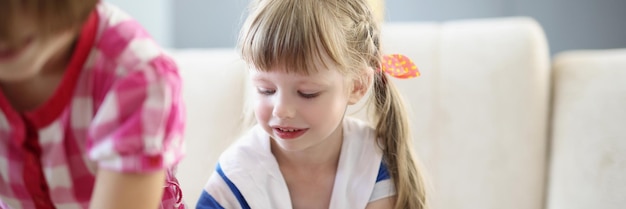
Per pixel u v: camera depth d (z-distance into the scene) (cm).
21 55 96
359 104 167
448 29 188
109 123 102
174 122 106
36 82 105
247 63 132
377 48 141
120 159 102
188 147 192
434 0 228
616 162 172
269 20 130
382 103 144
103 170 104
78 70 104
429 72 185
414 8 230
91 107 106
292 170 142
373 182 141
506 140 180
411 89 185
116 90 102
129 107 102
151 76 103
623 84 177
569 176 175
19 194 115
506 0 222
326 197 143
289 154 140
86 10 99
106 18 105
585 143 176
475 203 180
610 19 217
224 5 241
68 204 115
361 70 135
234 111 193
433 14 229
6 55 95
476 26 186
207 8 242
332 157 141
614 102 176
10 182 114
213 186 140
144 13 223
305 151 139
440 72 184
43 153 109
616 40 217
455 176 182
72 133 107
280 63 127
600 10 217
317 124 130
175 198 131
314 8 131
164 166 105
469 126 182
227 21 242
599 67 182
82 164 110
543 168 180
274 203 140
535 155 179
